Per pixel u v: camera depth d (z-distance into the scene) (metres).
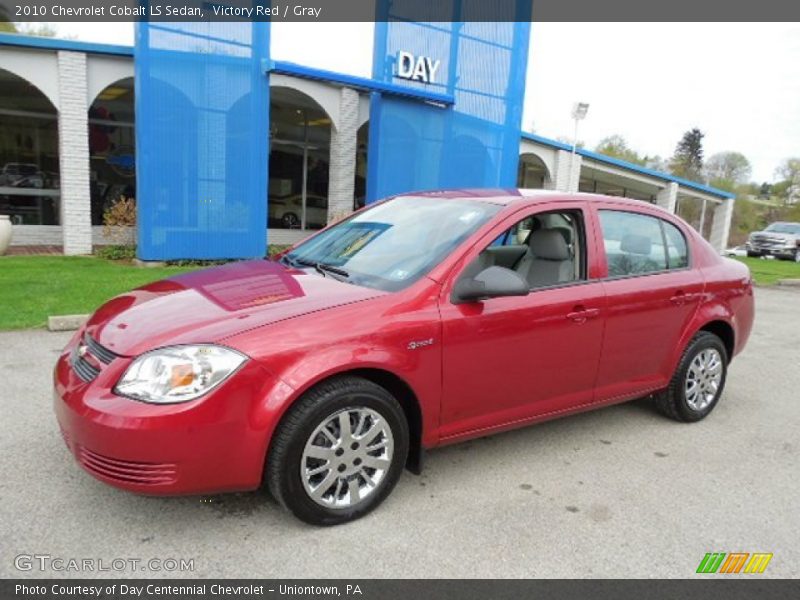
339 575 2.73
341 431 3.03
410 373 3.18
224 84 11.01
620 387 4.26
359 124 14.73
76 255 11.64
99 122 14.22
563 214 4.06
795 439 4.60
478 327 3.40
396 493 3.47
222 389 2.73
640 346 4.28
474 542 3.03
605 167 23.52
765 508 3.52
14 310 6.84
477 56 13.75
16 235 13.61
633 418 4.87
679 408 4.70
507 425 3.73
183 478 2.71
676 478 3.85
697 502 3.55
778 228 28.61
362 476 3.16
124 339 2.93
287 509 2.97
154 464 2.67
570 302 3.81
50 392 4.64
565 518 3.30
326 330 2.98
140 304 3.32
